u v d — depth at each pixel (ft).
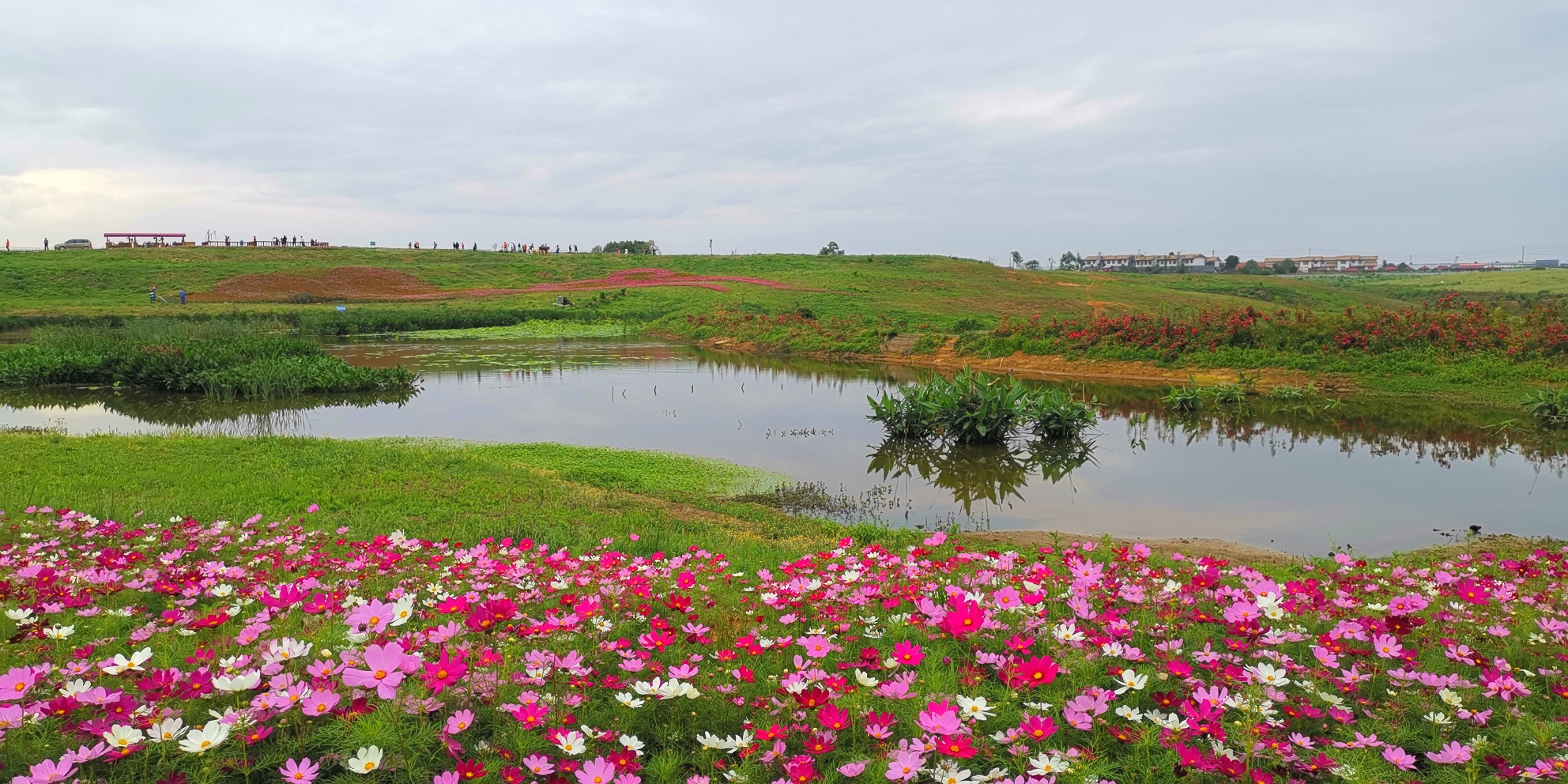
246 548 20.52
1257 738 9.52
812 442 47.93
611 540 23.44
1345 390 62.80
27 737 9.59
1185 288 207.10
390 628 12.91
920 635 13.76
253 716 9.45
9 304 133.59
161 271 173.37
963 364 85.40
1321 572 20.22
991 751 10.02
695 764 10.05
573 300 153.58
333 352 97.81
